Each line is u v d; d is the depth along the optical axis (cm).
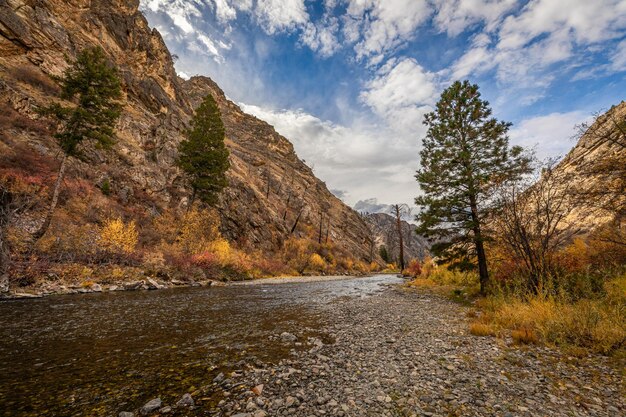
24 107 2911
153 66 6359
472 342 770
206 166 3625
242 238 4356
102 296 1512
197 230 2981
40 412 414
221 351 707
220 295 1769
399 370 583
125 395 470
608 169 953
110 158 3331
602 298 903
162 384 515
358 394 476
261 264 3794
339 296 1855
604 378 516
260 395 472
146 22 6831
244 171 7319
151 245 2669
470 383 515
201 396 470
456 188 1694
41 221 1952
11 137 2448
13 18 3569
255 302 1538
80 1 5303
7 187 1916
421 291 2083
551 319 806
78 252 1911
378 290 2277
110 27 5612
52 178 2352
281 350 722
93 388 495
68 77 2114
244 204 4972
